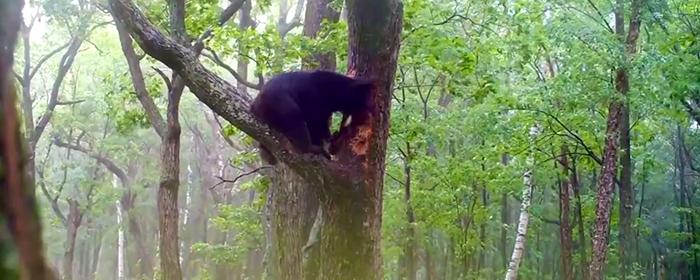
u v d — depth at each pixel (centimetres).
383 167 684
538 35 1673
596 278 1587
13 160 112
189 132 4309
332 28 1344
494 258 3222
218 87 652
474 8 1546
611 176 1595
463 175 2142
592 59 1577
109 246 4897
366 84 668
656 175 3045
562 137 1964
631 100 1573
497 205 2758
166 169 1355
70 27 1864
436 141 2100
